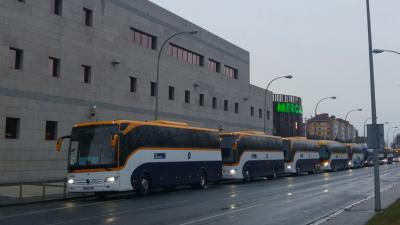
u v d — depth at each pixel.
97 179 22.44
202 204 20.31
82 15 35.78
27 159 30.62
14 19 30.05
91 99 36.09
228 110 59.28
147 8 43.41
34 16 31.48
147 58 43.12
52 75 33.19
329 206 19.78
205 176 30.56
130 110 40.44
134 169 23.78
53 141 32.62
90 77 36.19
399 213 15.27
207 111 53.88
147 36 43.97
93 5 36.69
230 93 59.91
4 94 29.19
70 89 34.16
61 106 33.31
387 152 123.31
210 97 54.78
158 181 25.67
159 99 44.72
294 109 93.00
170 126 27.36
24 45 30.67
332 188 30.39
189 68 50.38
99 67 37.06
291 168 48.50
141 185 24.34
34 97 31.25
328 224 14.15
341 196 24.61
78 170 22.80
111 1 38.59
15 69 30.02
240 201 21.72
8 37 29.61
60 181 31.86
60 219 15.34
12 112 29.67
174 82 47.53
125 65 40.03
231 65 60.47
